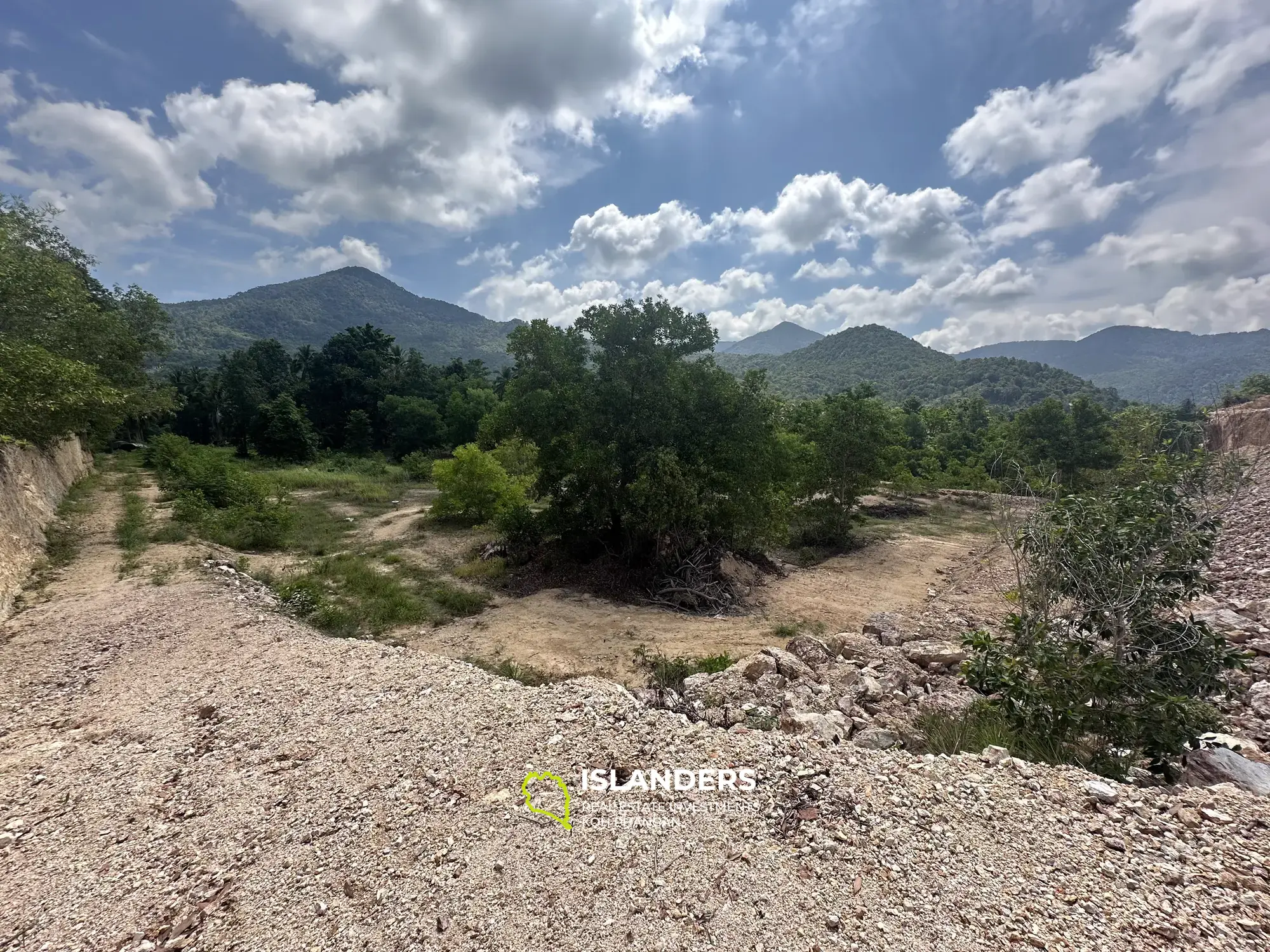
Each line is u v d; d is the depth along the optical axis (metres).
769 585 12.97
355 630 8.98
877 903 2.55
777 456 13.14
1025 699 4.01
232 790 3.81
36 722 5.04
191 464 20.28
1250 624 6.33
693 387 12.48
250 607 8.13
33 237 17.02
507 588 12.16
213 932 2.71
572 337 13.28
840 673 6.14
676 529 11.88
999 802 3.16
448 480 18.08
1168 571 3.98
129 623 7.29
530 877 2.88
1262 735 4.17
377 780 3.79
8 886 3.06
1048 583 4.42
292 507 19.47
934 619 9.44
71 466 19.17
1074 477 24.09
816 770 3.57
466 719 4.49
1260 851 2.62
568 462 12.41
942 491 26.67
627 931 2.52
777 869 2.80
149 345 25.58
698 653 8.35
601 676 7.52
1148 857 2.68
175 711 5.02
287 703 4.99
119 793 3.86
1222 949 2.16
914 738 4.61
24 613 7.81
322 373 50.66
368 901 2.81
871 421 17.70
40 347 10.39
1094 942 2.25
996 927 2.37
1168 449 8.09
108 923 2.80
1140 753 3.74
